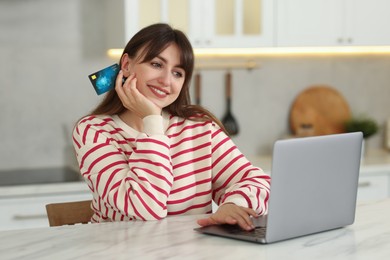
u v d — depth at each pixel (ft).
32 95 13.60
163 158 6.81
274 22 13.43
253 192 6.73
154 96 7.27
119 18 12.82
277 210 5.52
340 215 6.15
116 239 5.69
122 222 6.47
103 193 6.81
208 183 7.55
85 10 13.74
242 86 14.80
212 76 14.60
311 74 15.23
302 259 5.06
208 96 14.61
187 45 7.37
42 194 11.64
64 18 13.66
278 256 5.14
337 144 5.98
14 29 13.42
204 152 7.62
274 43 13.47
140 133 6.98
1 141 13.50
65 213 7.78
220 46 13.19
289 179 5.58
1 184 11.69
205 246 5.44
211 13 13.10
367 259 5.09
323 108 15.23
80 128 7.29
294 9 13.51
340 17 13.74
